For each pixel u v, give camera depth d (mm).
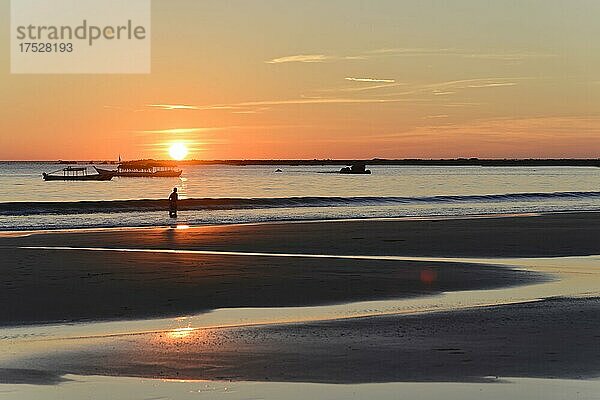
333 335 18703
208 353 16938
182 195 106688
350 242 41594
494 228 50406
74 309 22281
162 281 27328
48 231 48250
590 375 15297
